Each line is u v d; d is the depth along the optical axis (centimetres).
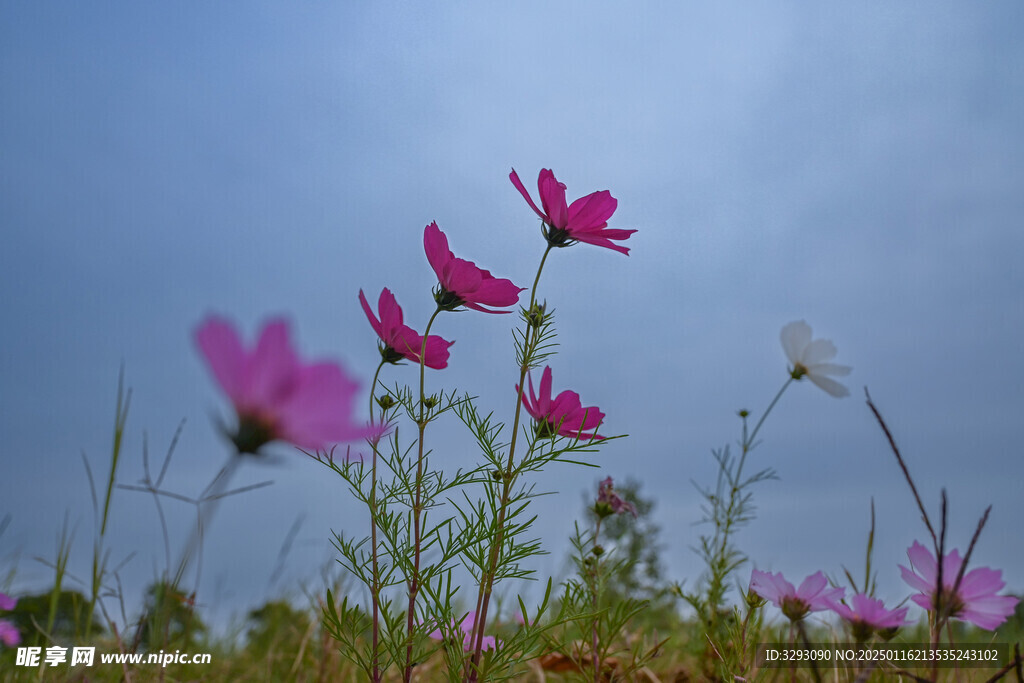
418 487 39
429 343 39
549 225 40
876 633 29
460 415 40
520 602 39
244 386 16
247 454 16
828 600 31
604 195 40
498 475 39
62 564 52
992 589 28
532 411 41
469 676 38
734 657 46
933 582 29
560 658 55
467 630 45
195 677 58
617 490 50
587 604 47
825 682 40
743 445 58
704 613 55
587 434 40
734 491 57
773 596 32
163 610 42
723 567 56
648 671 55
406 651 41
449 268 38
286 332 16
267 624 73
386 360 39
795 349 63
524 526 39
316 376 16
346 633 42
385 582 40
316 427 16
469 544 40
